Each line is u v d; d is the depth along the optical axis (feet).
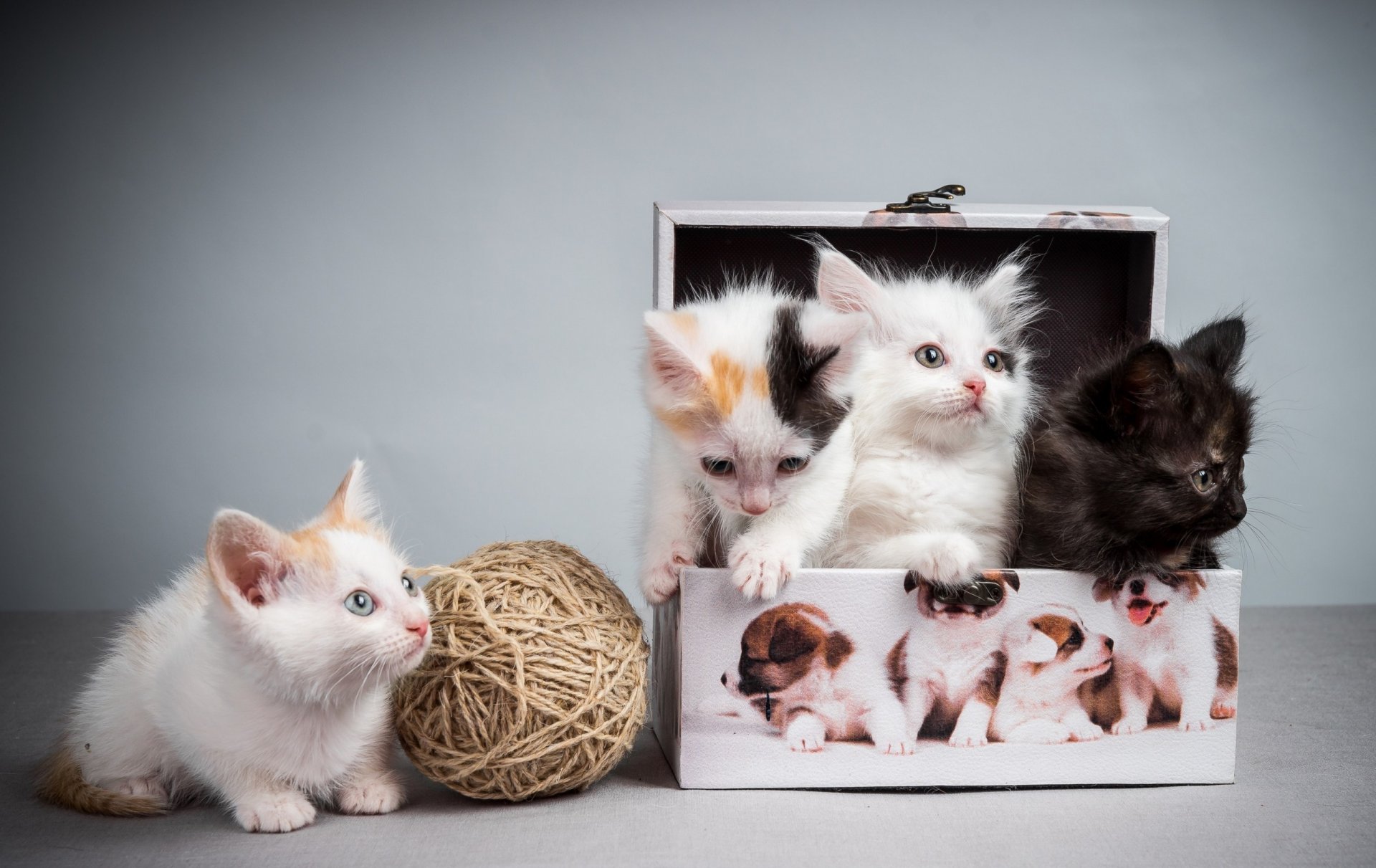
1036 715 3.20
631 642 3.15
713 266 3.62
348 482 3.15
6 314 4.59
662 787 3.22
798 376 3.12
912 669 3.18
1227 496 3.18
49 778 3.19
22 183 4.54
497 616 3.06
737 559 3.15
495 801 3.17
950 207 3.58
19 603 4.68
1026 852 2.98
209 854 2.96
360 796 3.12
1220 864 2.94
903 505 3.32
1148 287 3.58
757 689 3.18
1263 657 4.12
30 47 4.48
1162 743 3.22
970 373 3.31
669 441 3.22
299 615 2.95
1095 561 3.19
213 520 2.93
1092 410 3.26
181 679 3.04
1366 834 3.04
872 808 3.14
